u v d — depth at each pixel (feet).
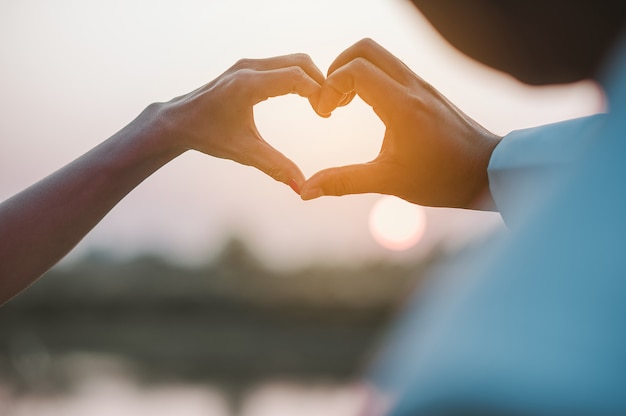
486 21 2.02
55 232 4.68
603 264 1.29
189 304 174.60
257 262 171.63
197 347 156.87
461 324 1.36
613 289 1.26
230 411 67.62
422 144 4.88
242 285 170.91
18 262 4.62
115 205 4.92
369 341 144.97
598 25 1.86
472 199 4.92
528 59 2.04
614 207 1.34
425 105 4.90
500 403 1.25
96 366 105.29
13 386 77.25
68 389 76.95
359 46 5.03
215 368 119.34
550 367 1.24
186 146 5.04
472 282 1.42
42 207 4.70
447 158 4.82
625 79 1.51
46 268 4.72
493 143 4.88
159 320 172.35
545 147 3.59
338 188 4.96
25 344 136.87
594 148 1.46
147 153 4.91
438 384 1.31
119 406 67.77
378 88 4.86
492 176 3.86
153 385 86.07
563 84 2.09
